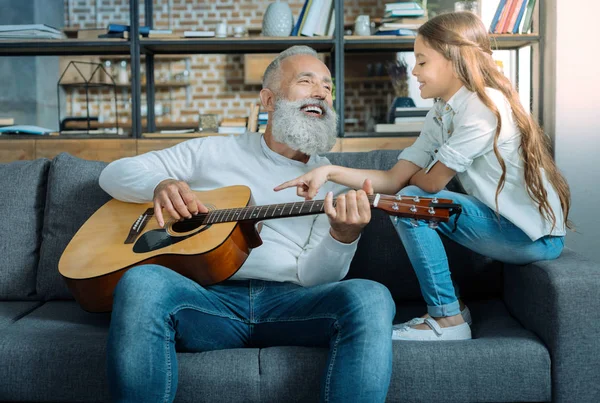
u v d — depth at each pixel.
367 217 1.34
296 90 1.74
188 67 7.66
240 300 1.53
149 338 1.27
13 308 1.83
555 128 3.45
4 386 1.41
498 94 1.61
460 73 1.63
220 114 7.67
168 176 1.72
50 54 4.01
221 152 1.80
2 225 1.95
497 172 1.60
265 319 1.51
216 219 1.53
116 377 1.25
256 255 1.60
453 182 1.90
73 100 7.27
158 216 1.54
